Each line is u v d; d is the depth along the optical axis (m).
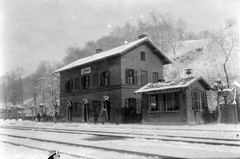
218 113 24.55
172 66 61.03
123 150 8.52
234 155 7.46
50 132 19.16
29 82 77.81
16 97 76.88
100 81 35.38
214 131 15.99
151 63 35.59
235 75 44.38
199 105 25.67
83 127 24.80
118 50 34.00
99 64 35.72
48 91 70.69
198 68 53.56
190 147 9.50
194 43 66.38
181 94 24.61
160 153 7.86
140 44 34.47
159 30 67.38
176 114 24.92
